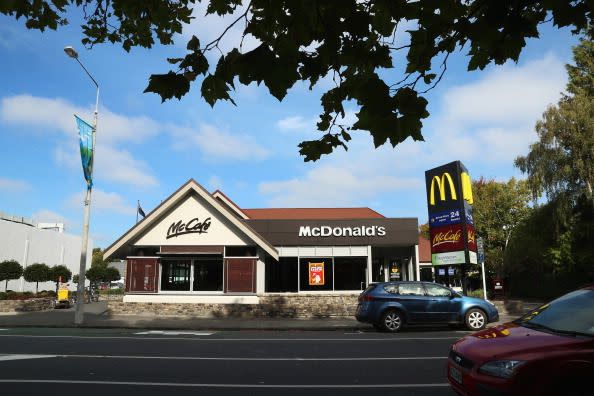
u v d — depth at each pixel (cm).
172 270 2045
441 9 297
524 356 478
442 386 721
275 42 285
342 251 2223
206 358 975
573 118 2764
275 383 744
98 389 704
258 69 270
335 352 1057
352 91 325
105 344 1192
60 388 710
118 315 1981
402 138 310
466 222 1919
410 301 1493
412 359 962
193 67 308
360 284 2212
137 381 758
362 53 311
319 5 276
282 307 1969
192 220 2055
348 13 283
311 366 885
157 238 2045
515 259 3162
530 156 2938
